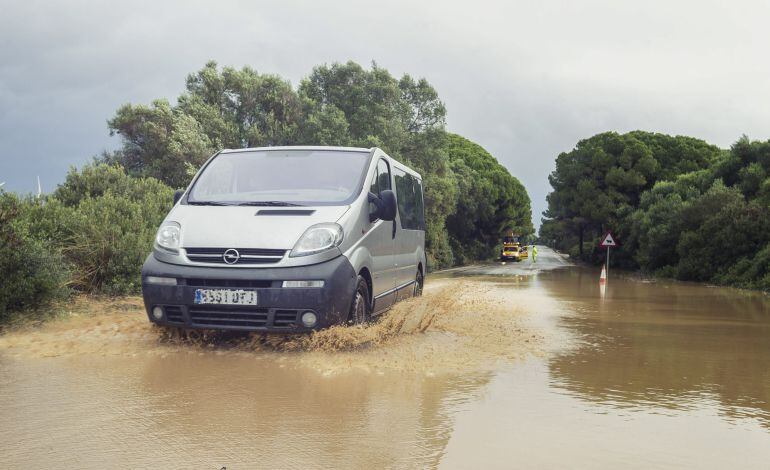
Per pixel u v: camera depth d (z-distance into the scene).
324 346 5.49
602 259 43.75
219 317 5.55
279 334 5.81
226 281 5.46
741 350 6.46
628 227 39.03
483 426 3.52
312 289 5.37
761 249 20.88
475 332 7.15
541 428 3.51
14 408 3.76
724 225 22.52
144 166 21.16
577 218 48.03
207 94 24.34
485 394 4.27
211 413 3.69
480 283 19.64
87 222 9.50
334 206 6.10
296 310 5.39
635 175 43.22
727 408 4.04
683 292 16.47
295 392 4.21
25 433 3.28
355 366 5.05
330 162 6.80
